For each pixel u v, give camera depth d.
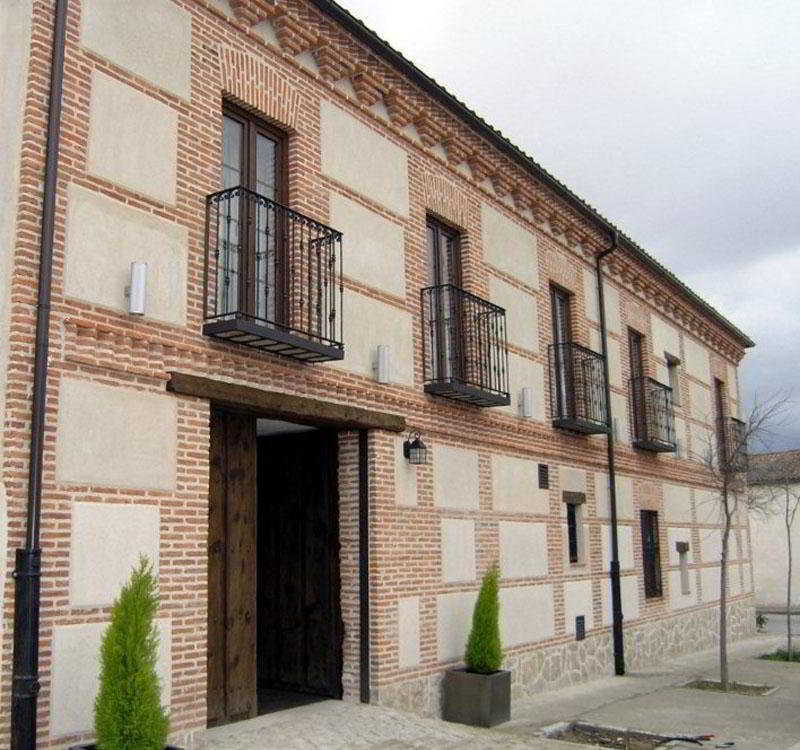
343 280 8.95
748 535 21.98
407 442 9.52
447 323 10.52
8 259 6.01
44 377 5.91
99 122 6.65
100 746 5.36
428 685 9.28
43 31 6.33
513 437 11.62
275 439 9.87
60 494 5.98
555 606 12.09
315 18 8.89
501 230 12.07
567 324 13.90
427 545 9.62
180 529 6.84
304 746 7.07
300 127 8.69
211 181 7.59
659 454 16.67
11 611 5.63
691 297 18.66
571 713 9.99
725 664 12.16
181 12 7.54
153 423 6.73
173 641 6.69
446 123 10.87
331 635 9.05
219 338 7.36
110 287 6.54
